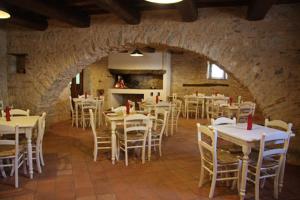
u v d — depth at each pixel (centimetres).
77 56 546
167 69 927
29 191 304
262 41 442
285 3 425
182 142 529
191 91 965
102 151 464
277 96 438
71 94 842
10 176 346
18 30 575
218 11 462
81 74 872
